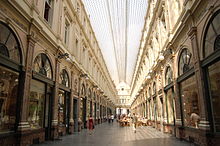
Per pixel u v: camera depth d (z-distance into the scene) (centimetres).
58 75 1075
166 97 1266
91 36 2244
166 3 1168
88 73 1958
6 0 591
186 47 840
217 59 577
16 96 686
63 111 1201
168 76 1192
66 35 1339
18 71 691
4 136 595
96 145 790
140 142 868
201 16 671
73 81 1374
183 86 921
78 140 948
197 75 703
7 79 633
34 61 813
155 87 1606
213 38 600
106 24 2144
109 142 876
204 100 650
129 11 1884
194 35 722
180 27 858
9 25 625
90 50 2134
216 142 582
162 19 1329
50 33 991
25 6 736
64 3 1241
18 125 675
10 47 646
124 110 6519
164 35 1298
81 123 1597
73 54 1391
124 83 6688
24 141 695
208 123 627
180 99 962
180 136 930
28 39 748
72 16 1409
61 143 842
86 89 1841
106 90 3791
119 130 1562
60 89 1141
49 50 967
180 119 942
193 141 778
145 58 2211
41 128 864
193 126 782
